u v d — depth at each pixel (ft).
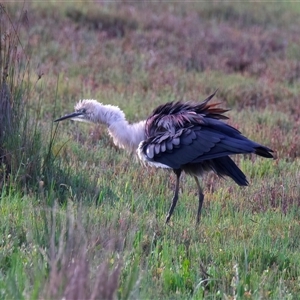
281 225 35.45
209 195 39.60
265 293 27.12
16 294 22.84
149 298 24.66
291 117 57.67
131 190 37.76
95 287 20.86
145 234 32.01
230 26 97.50
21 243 30.12
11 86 37.99
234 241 32.76
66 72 65.46
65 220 29.12
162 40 81.82
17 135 37.52
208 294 27.55
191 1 108.47
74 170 39.19
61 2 90.48
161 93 60.95
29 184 37.09
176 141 35.19
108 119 39.11
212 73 70.23
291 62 77.05
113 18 87.76
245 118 55.72
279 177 42.98
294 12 112.68
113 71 66.54
